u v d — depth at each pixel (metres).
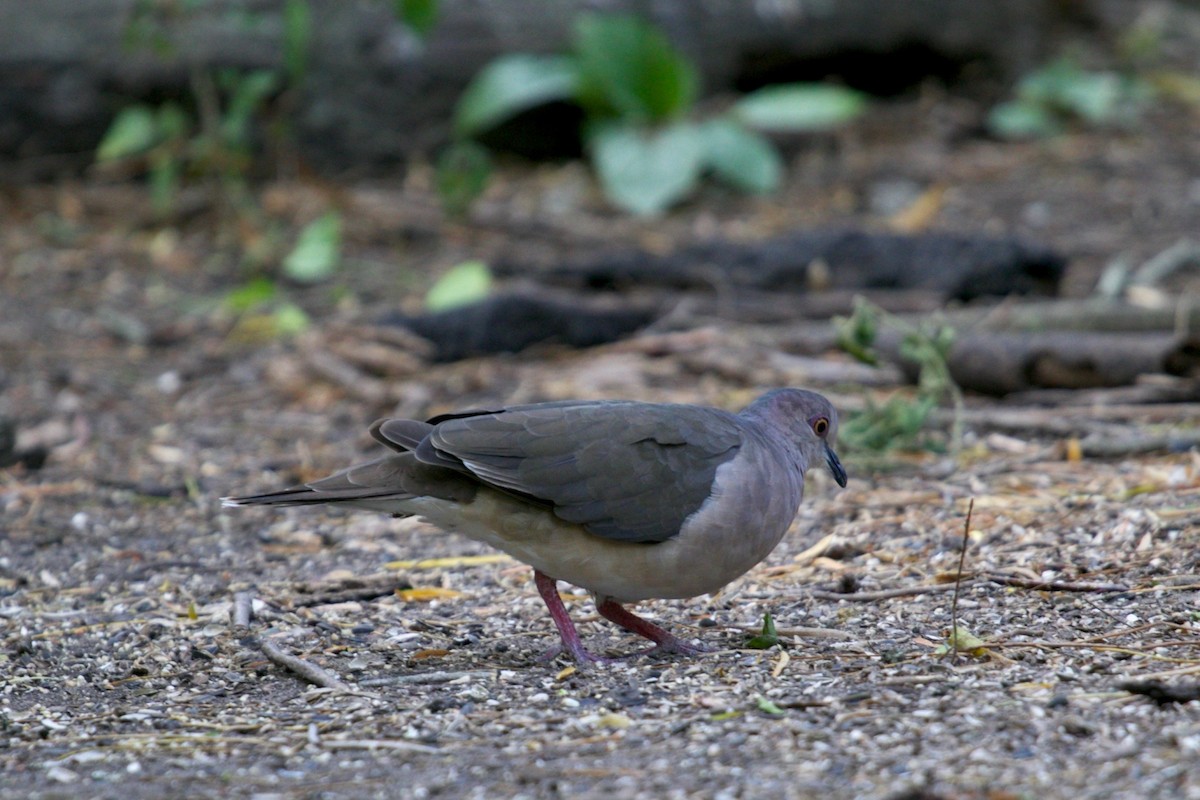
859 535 9.41
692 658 7.47
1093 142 21.94
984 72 23.67
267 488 11.27
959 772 5.62
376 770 6.02
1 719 6.86
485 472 7.01
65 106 19.55
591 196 20.39
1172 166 20.64
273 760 6.20
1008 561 8.62
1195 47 26.30
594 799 5.55
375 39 20.34
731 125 20.06
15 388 13.84
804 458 7.99
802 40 22.23
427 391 13.42
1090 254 17.03
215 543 10.09
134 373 14.49
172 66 19.55
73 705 7.13
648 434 7.20
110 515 10.71
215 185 19.42
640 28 19.78
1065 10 26.38
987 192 19.91
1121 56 25.38
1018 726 6.06
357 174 20.53
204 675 7.47
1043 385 12.28
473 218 19.28
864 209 19.59
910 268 15.30
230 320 15.99
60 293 16.78
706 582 7.34
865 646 7.41
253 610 8.51
